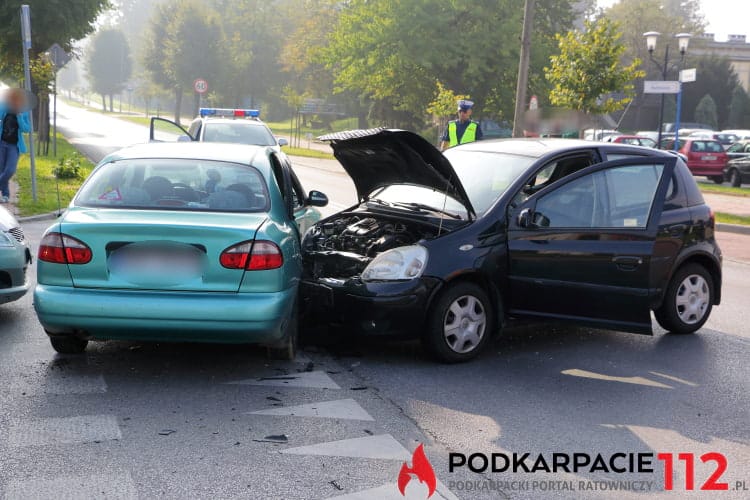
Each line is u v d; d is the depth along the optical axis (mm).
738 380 5926
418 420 4828
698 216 7129
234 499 3691
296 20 85125
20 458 4105
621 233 6492
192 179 5883
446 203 6648
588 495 3887
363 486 3879
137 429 4543
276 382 5484
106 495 3699
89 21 28812
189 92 81375
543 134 19812
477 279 6102
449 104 31594
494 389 5484
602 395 5445
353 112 69125
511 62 40562
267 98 88438
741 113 71250
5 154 14547
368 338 5879
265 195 5871
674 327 7199
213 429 4574
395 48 41562
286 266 5480
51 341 5809
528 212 6105
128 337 5277
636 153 6883
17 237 6781
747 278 10750
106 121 71000
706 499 3889
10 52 28172
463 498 3797
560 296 6289
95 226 5203
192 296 5180
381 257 5918
